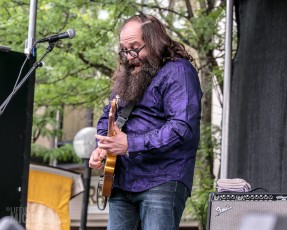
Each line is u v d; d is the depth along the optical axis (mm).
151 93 3316
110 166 3244
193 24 6680
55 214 6141
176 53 3436
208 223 3236
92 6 7078
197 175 7043
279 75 4285
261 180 4348
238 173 4535
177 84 3273
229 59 4449
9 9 7312
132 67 3428
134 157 3229
